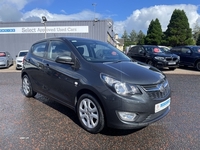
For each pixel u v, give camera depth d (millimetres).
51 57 4020
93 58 3445
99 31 19156
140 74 2955
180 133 3053
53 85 3779
